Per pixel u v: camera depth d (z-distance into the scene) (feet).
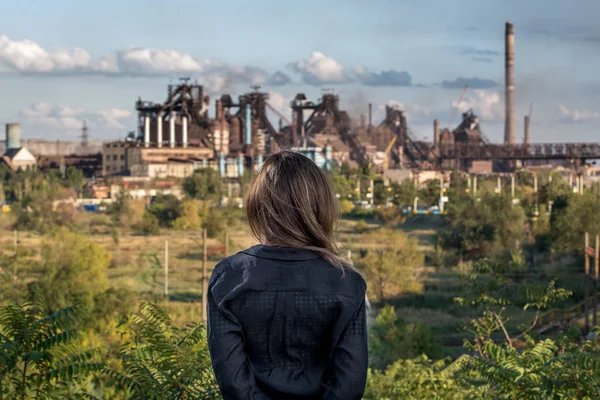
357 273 8.43
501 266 38.75
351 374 7.98
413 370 46.52
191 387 15.80
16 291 111.75
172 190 566.36
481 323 37.27
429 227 309.42
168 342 16.39
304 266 8.22
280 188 8.38
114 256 225.15
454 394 33.65
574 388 20.06
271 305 8.06
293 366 8.20
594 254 108.68
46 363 16.31
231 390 7.91
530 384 21.04
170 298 164.25
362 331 8.20
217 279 8.30
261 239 8.62
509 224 212.02
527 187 438.40
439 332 129.08
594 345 26.17
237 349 8.04
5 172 599.57
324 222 8.44
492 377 22.00
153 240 283.59
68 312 16.72
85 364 16.22
